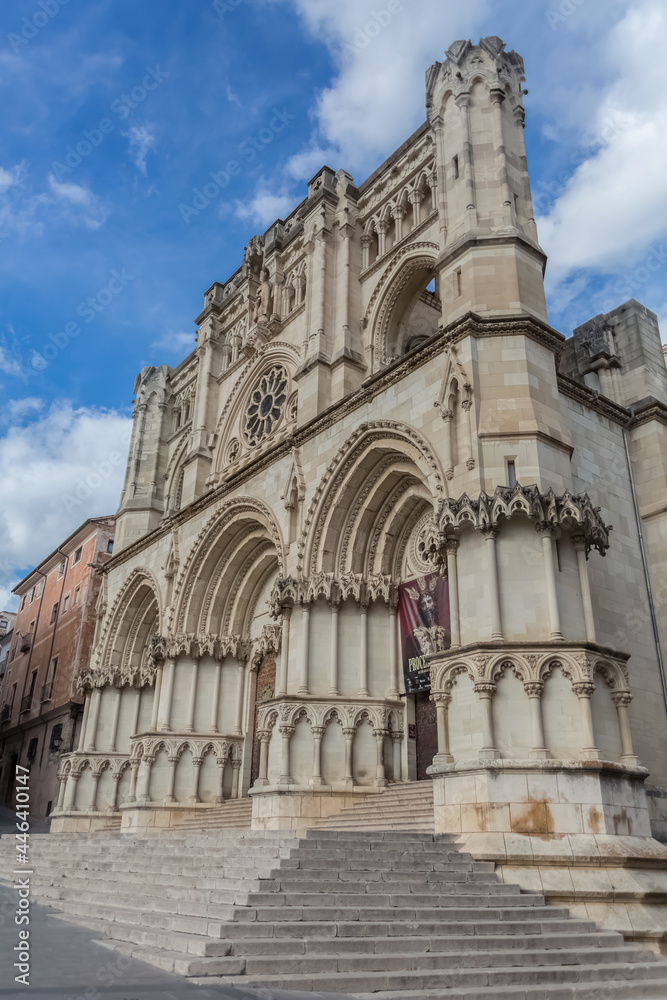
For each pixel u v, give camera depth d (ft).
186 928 40.19
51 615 208.23
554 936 44.88
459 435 72.33
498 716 60.34
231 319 143.64
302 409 104.73
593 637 63.52
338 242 114.42
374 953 38.24
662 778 74.90
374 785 81.97
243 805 100.89
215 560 118.42
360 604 89.56
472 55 90.58
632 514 86.63
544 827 55.47
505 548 65.51
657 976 43.57
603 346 99.96
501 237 79.51
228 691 115.03
